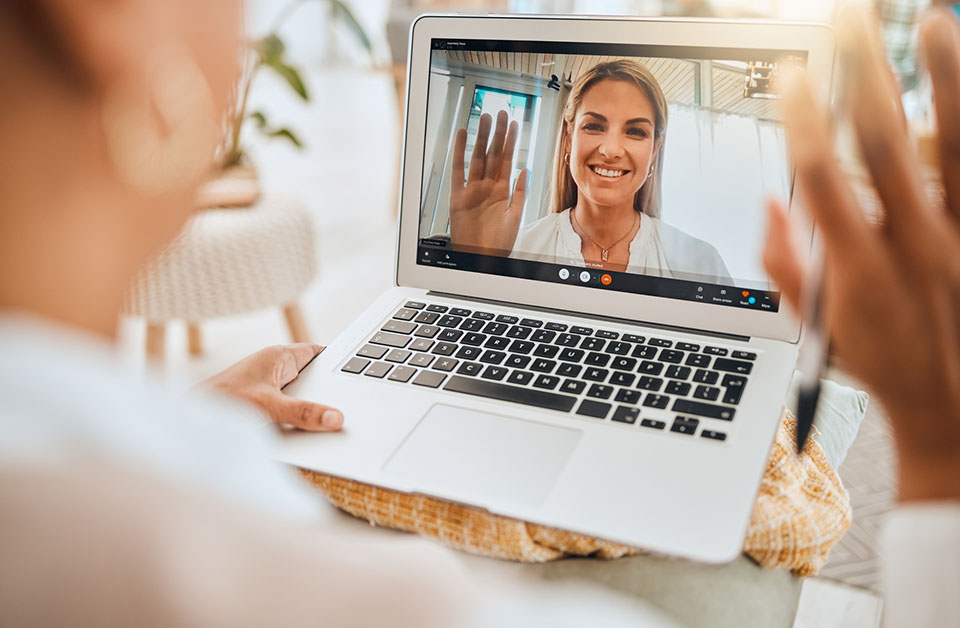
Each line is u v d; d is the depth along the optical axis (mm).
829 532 627
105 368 202
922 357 313
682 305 791
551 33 796
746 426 646
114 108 222
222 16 236
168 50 224
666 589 585
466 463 626
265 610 165
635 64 772
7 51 206
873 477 1464
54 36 206
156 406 200
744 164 749
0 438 173
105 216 237
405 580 177
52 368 189
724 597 581
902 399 324
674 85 763
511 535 606
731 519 561
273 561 171
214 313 1727
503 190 838
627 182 789
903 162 296
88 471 171
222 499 179
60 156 221
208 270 1689
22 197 220
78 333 222
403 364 757
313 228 1920
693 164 767
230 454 205
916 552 323
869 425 1609
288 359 746
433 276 882
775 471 658
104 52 210
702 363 726
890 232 304
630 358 743
